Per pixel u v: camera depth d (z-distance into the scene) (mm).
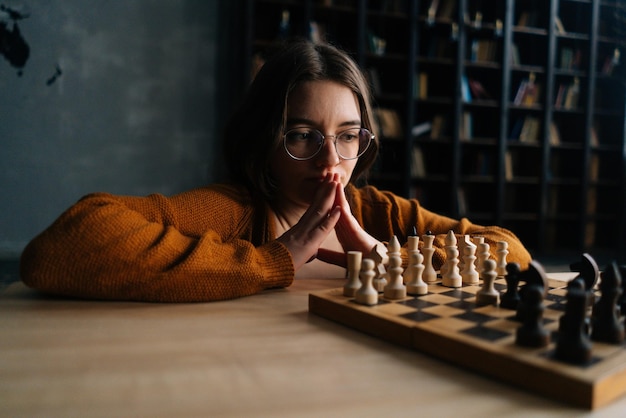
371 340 710
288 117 1233
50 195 4219
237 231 1316
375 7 4500
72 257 890
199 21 4449
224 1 4488
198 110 4492
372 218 1606
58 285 886
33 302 902
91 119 4262
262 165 1344
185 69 4438
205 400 493
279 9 4246
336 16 4363
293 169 1251
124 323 774
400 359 629
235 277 944
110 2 4238
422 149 4785
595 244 5434
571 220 5223
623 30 5090
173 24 4391
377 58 4391
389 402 497
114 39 4270
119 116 4324
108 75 4277
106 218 935
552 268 4238
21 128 4125
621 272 821
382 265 960
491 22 4785
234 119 1448
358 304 801
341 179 1283
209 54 4488
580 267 929
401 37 4555
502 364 562
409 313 747
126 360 606
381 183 4617
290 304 921
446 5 4508
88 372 566
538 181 4910
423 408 484
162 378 550
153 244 934
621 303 775
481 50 4703
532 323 595
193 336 710
